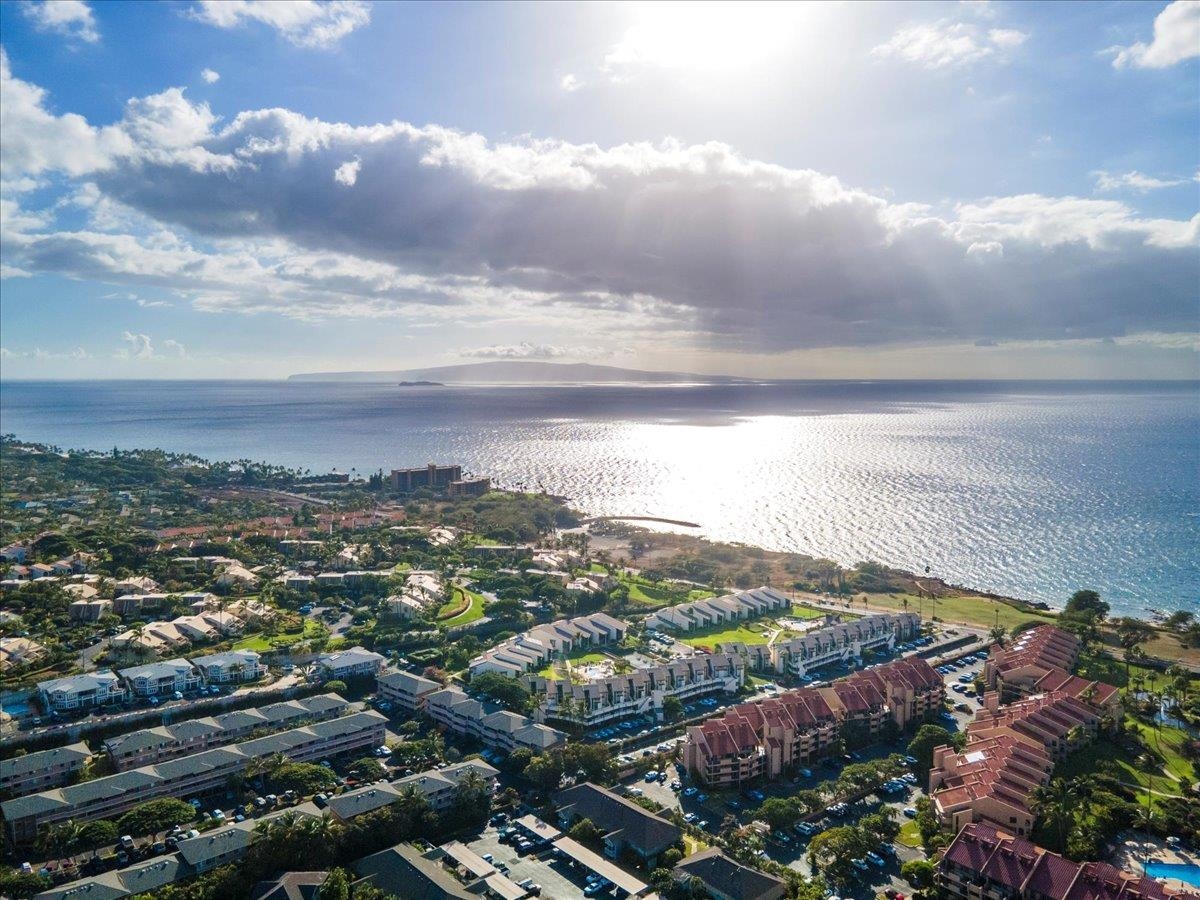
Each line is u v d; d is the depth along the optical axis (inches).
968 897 7800.2
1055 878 7490.2
